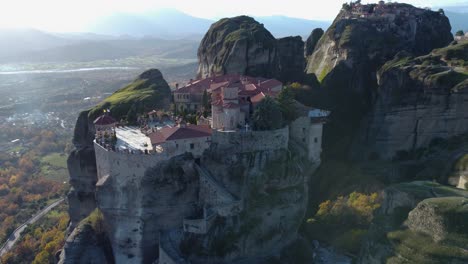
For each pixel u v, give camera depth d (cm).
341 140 14162
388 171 12075
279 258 8969
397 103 12756
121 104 11994
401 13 18425
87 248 9188
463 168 10256
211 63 16462
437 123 11962
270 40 15600
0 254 13812
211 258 8431
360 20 17450
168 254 8312
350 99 15125
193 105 12444
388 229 8131
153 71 14650
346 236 9912
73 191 11938
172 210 8812
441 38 18438
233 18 17488
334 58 16525
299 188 9519
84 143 11838
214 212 8675
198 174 8812
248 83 12231
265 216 8962
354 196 11050
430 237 7231
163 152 8556
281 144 9156
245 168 8806
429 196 8356
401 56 14612
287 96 10081
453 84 11681
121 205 8881
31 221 16238
